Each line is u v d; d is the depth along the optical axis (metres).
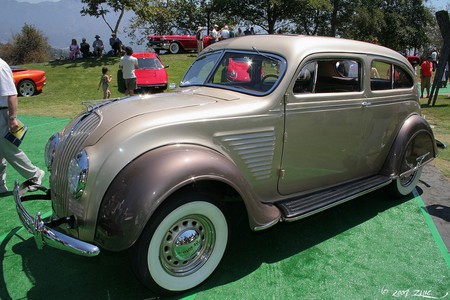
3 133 4.15
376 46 3.99
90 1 22.64
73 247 2.30
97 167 2.45
